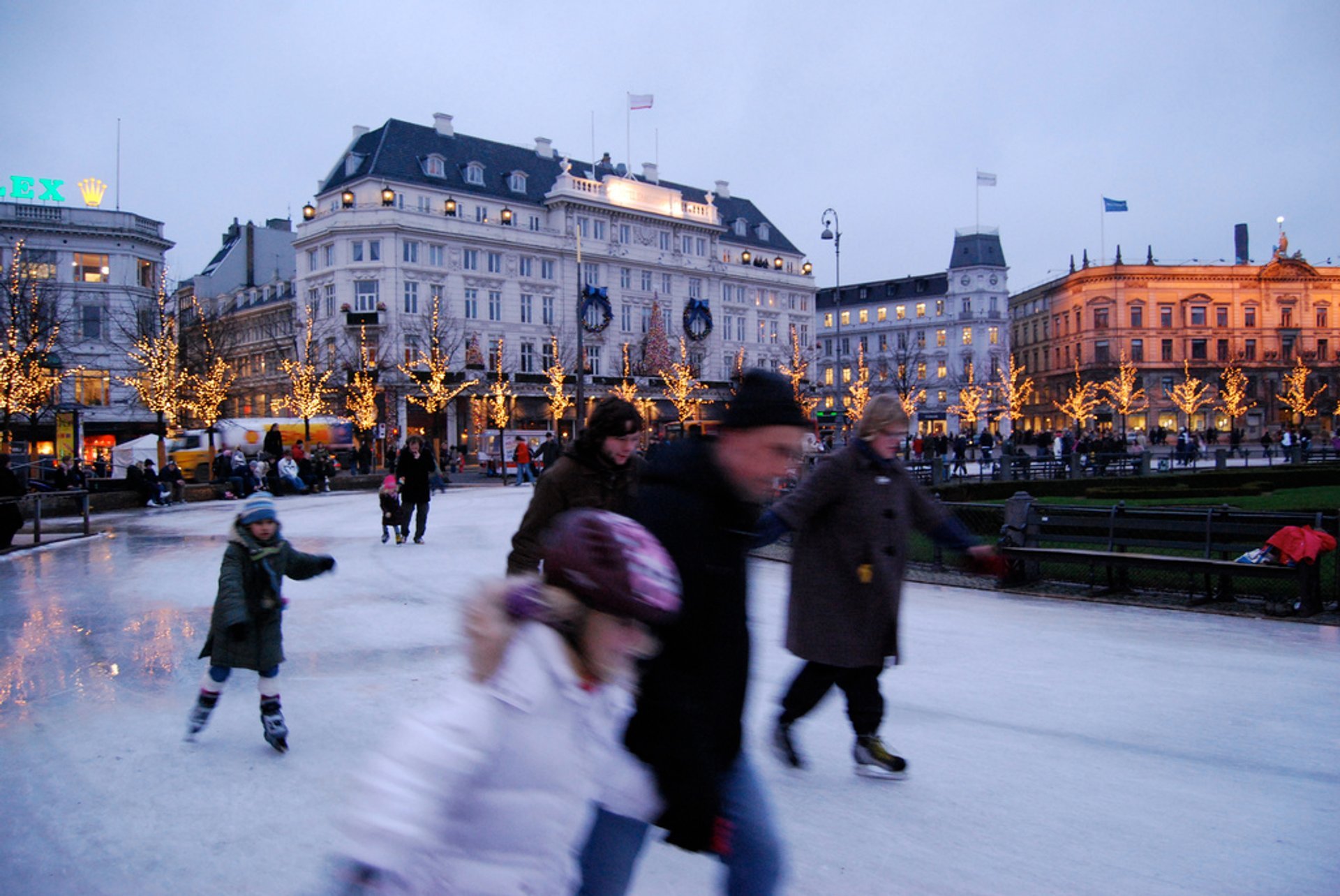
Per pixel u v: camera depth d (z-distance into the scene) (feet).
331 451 144.87
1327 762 14.83
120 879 11.30
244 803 13.60
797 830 12.41
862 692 14.12
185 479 119.24
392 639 24.49
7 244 144.15
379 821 4.99
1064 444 138.00
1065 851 11.76
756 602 30.50
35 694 19.52
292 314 191.11
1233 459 157.58
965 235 297.12
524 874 5.32
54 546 47.47
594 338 211.82
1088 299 278.05
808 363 255.29
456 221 189.57
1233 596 28.58
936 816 12.86
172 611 28.96
